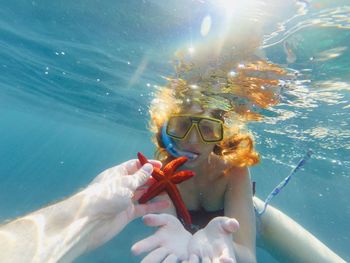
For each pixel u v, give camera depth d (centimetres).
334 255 75
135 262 205
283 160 285
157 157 66
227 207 53
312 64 87
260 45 79
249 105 116
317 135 176
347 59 83
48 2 109
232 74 93
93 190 37
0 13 132
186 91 104
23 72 227
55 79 218
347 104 121
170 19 86
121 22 103
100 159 1231
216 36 81
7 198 390
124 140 510
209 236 35
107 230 37
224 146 61
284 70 91
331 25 70
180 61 99
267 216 77
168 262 31
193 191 63
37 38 149
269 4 65
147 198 44
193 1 73
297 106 129
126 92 192
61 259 28
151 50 110
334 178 344
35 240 29
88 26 117
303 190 569
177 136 62
